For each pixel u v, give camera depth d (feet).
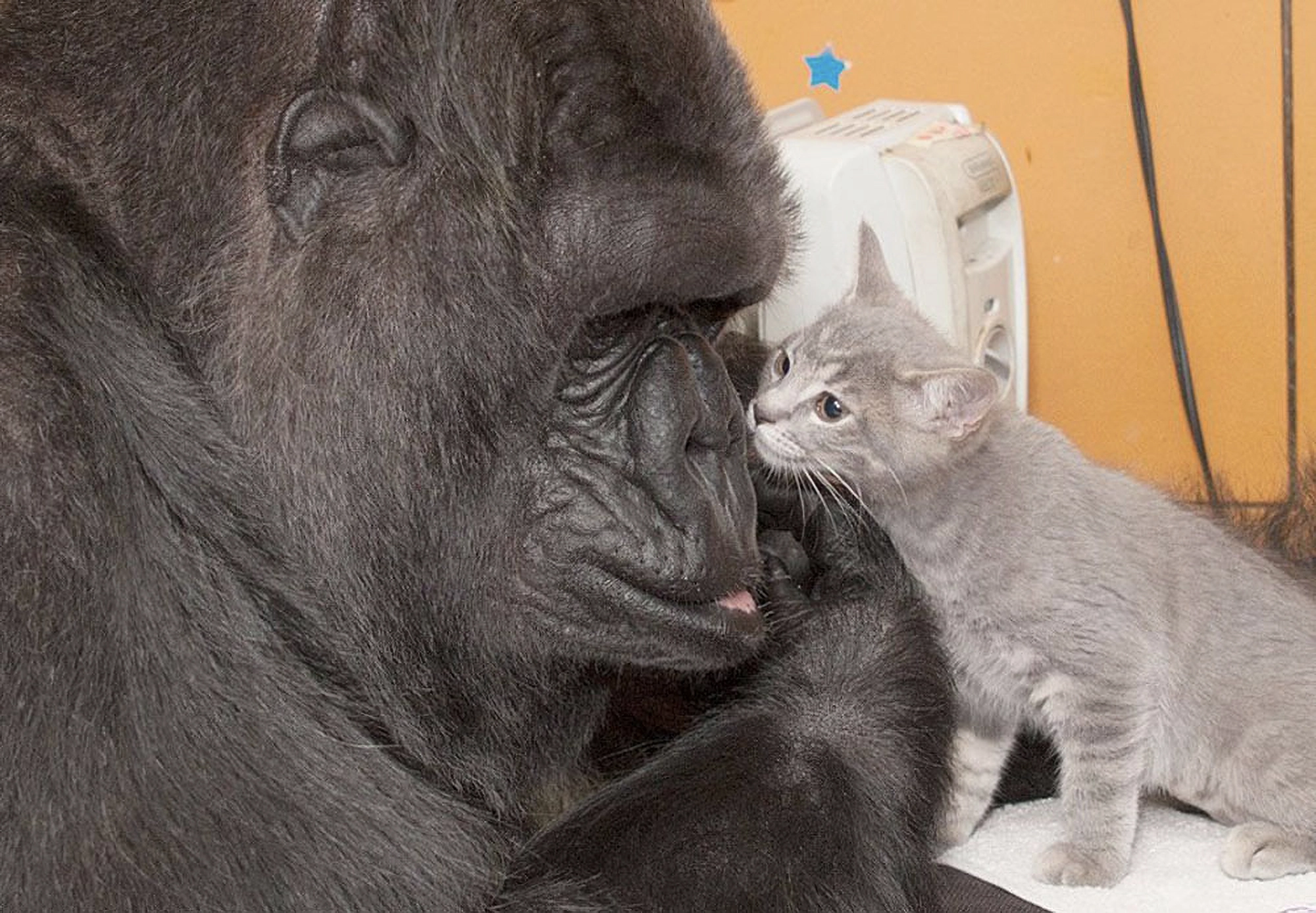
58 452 2.76
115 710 2.74
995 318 4.54
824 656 3.47
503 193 2.98
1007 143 5.32
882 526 3.71
